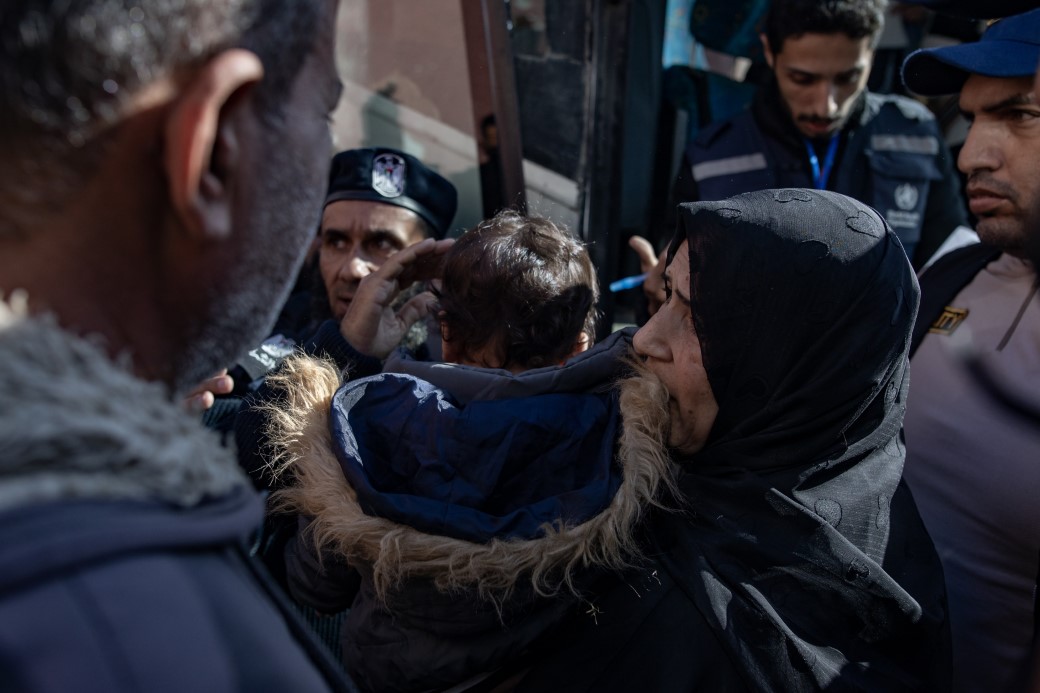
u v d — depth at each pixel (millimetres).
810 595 967
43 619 383
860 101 2246
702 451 1079
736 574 959
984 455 1312
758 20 2771
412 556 868
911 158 2246
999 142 1309
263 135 541
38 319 435
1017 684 1216
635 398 1016
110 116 452
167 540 429
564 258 1252
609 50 2127
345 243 1839
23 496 391
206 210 502
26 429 393
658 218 2793
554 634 957
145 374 527
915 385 1468
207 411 1528
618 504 917
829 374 982
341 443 954
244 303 566
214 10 479
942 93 1494
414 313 1614
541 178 2230
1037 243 1238
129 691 392
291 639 507
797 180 2213
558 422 972
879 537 1042
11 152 437
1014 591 1279
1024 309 1337
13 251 457
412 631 947
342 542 900
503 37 1964
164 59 460
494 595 890
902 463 1105
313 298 1993
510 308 1200
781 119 2230
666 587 963
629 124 2594
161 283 511
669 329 1053
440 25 1968
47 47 426
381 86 2074
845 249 979
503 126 2027
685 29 2861
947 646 1040
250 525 500
